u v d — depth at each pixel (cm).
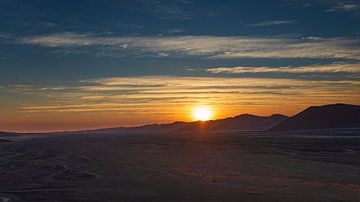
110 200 2484
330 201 2302
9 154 5916
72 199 2545
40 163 4462
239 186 2814
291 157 4897
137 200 2458
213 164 4253
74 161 4606
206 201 2384
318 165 4059
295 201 2322
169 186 2875
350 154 5181
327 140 8194
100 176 3431
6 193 2819
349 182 2977
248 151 5828
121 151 5922
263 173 3516
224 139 9288
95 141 8375
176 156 5178
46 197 2641
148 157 5019
